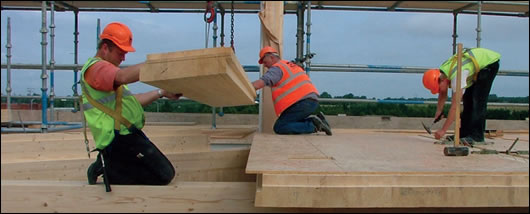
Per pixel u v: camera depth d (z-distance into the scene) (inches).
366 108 389.1
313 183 86.9
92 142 163.9
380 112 388.8
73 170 150.1
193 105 365.1
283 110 207.2
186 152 164.9
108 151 110.2
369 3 290.8
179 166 159.3
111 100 109.1
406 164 102.0
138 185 108.3
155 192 103.1
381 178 88.1
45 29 247.8
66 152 159.9
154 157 112.5
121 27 113.0
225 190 103.3
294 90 206.2
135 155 110.6
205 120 328.5
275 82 202.7
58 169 147.1
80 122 299.7
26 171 142.0
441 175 89.4
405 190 86.0
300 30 292.7
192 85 114.2
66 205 103.3
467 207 95.6
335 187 85.3
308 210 96.3
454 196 87.1
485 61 165.2
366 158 113.7
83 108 110.8
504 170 93.0
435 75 193.8
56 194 103.7
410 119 339.3
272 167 94.3
